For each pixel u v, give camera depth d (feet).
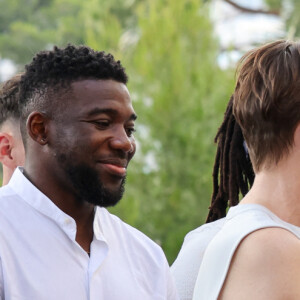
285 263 11.35
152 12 52.21
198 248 15.57
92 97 13.87
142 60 50.52
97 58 14.16
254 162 12.64
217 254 12.03
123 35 78.84
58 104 13.94
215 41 53.01
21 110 14.56
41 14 124.67
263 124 12.35
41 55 14.46
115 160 13.89
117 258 14.60
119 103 14.01
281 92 12.19
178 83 50.01
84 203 14.29
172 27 51.24
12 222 13.89
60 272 13.67
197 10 52.85
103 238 14.40
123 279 14.33
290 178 12.26
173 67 50.03
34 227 13.91
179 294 15.48
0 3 126.31
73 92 13.91
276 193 12.31
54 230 13.97
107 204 13.93
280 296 11.21
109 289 14.08
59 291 13.53
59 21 107.24
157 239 49.08
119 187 14.01
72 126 13.83
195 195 49.34
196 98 50.06
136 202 45.80
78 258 13.96
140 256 14.98
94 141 13.79
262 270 11.41
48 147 14.02
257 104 12.36
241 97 12.63
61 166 13.91
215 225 15.78
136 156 49.85
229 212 12.60
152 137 50.01
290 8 68.18
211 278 12.02
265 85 12.33
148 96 50.29
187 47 52.13
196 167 49.57
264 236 11.61
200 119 49.80
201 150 49.62
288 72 12.23
